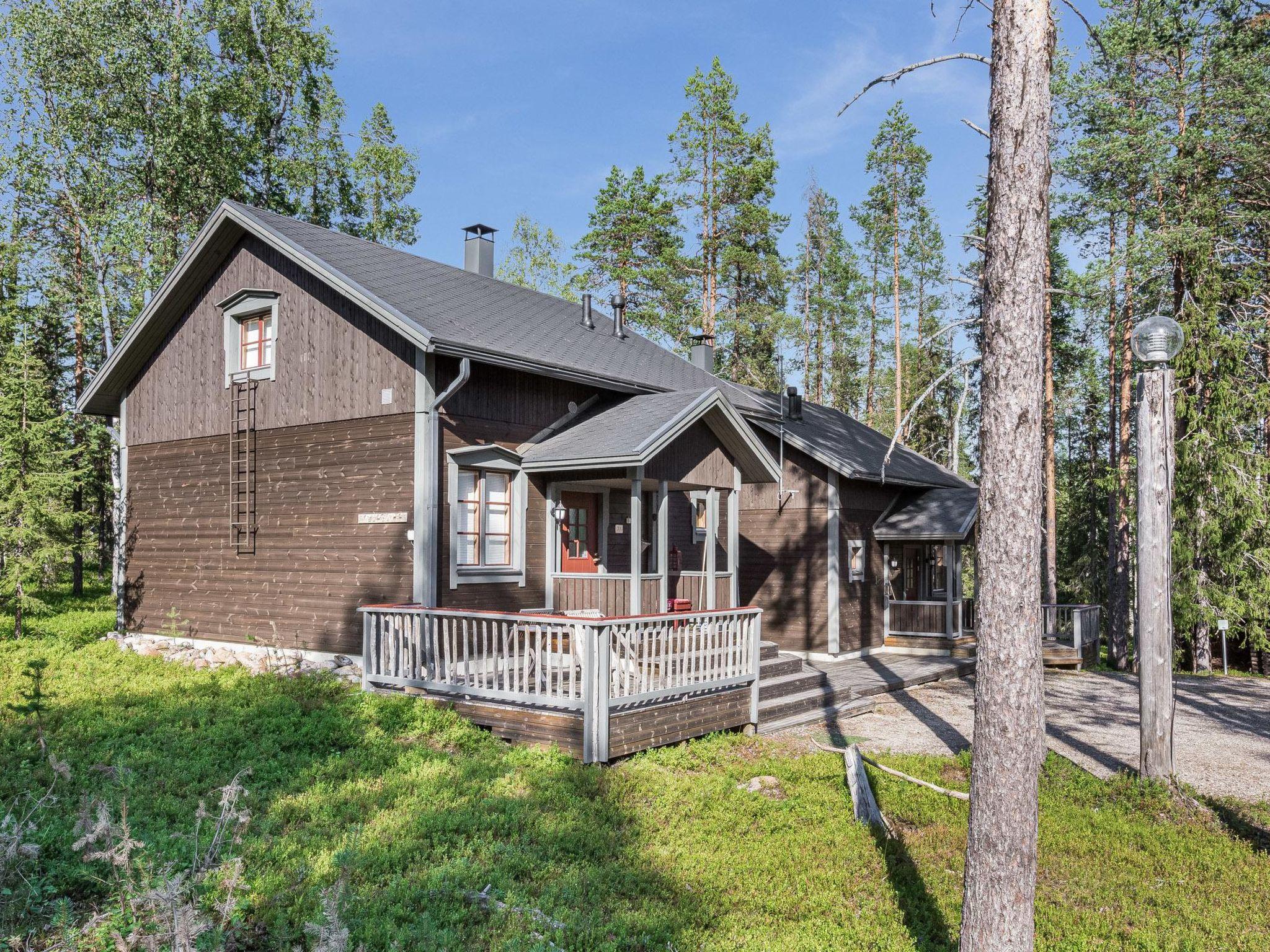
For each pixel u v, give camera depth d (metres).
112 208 22.12
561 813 7.66
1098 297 19.53
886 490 21.00
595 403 14.59
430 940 5.14
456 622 10.41
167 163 23.08
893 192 33.88
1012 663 4.94
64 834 6.38
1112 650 25.86
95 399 16.75
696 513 17.33
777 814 8.14
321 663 12.47
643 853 6.97
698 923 5.84
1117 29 19.97
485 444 12.57
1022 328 5.02
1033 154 5.03
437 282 15.16
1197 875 7.10
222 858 6.07
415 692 10.80
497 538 12.74
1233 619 21.08
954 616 19.88
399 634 10.98
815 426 21.25
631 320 33.69
